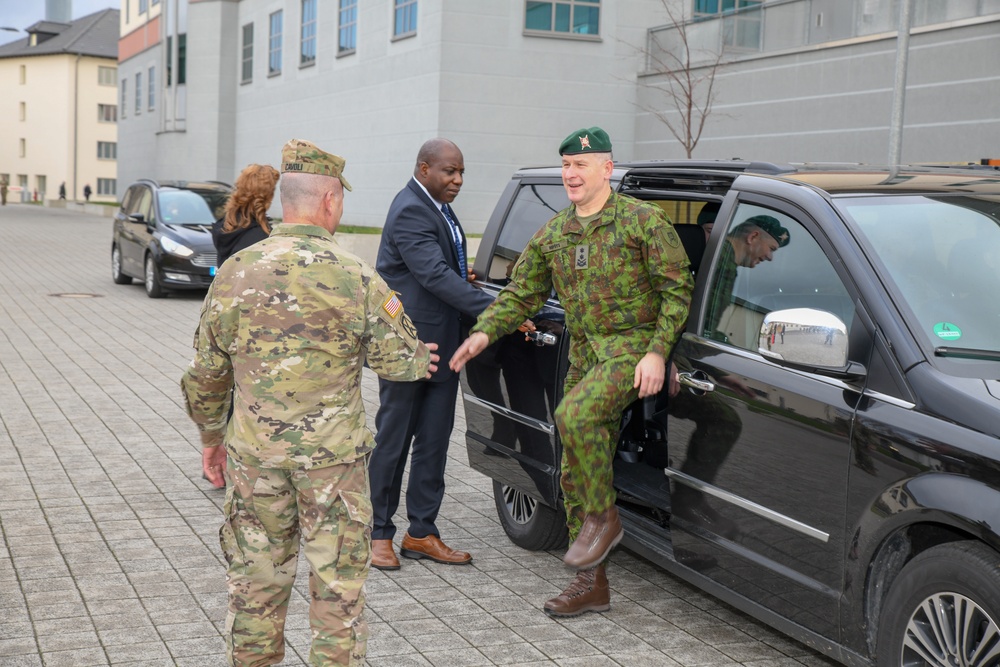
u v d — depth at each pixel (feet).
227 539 11.30
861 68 58.95
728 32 69.00
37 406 28.66
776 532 12.18
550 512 17.16
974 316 11.38
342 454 10.90
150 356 37.45
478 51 77.41
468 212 78.28
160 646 13.64
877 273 11.57
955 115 53.36
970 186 13.21
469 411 18.12
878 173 13.87
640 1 79.51
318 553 11.00
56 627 14.20
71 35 268.41
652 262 13.75
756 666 13.30
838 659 11.63
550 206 17.21
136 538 18.02
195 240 54.85
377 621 14.73
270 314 10.71
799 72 63.26
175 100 132.26
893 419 10.79
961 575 10.00
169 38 134.10
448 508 20.45
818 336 10.99
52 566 16.58
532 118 78.74
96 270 71.20
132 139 163.43
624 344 14.10
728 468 12.89
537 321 16.24
